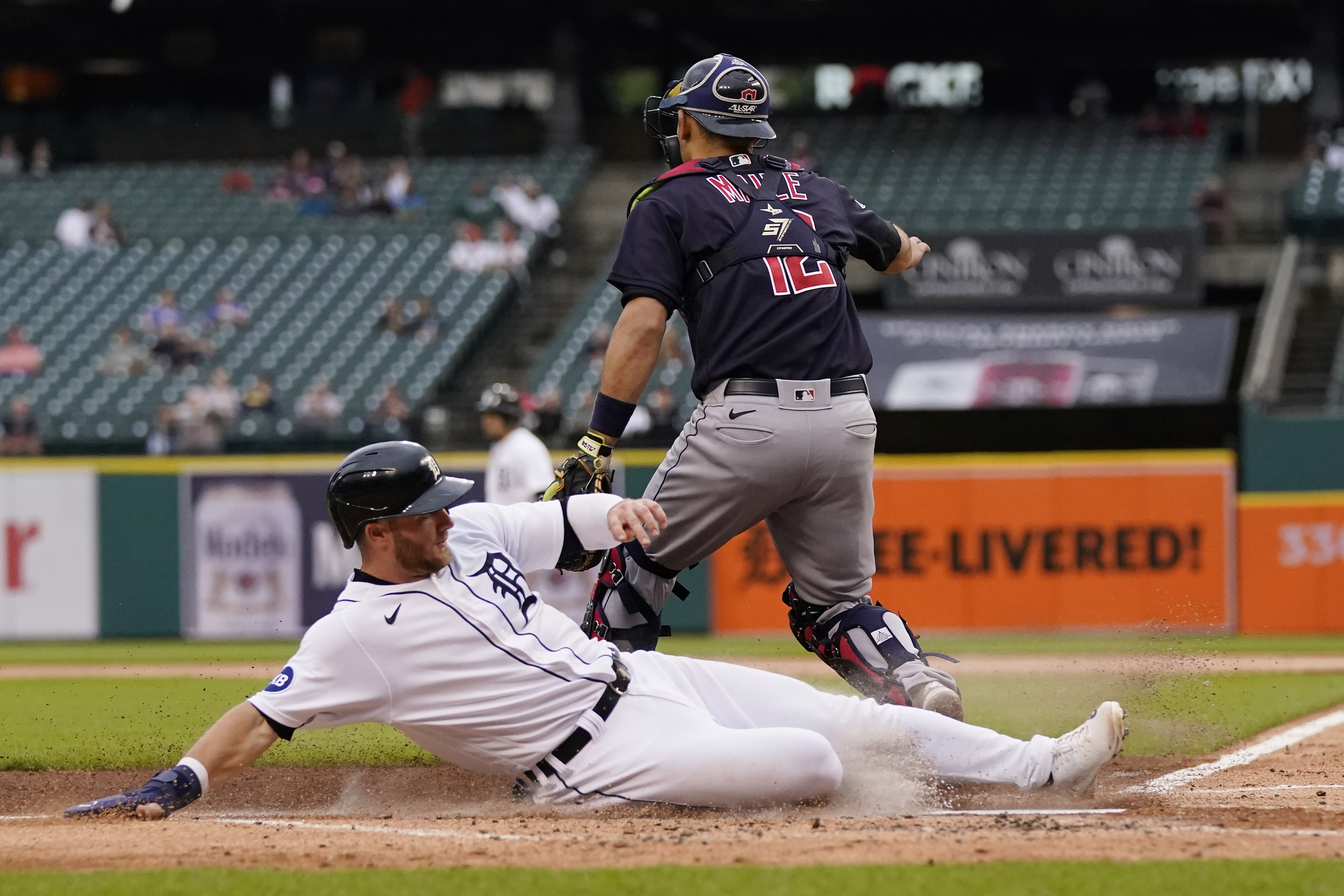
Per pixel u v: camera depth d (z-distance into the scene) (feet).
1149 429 166.09
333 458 167.02
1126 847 40.09
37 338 241.96
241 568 168.04
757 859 38.99
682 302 54.65
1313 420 162.81
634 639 56.49
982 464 160.25
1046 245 227.61
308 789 58.75
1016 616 159.63
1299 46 301.02
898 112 320.70
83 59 337.93
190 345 231.09
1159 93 321.11
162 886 36.47
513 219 266.98
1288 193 246.88
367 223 270.67
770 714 48.60
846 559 55.36
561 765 46.60
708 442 52.90
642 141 312.50
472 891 35.22
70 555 169.99
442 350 230.48
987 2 295.89
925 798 48.49
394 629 44.55
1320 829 43.16
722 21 315.78
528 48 328.90
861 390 53.98
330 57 330.95
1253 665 120.98
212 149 317.01
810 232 54.19
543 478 110.73
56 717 88.33
